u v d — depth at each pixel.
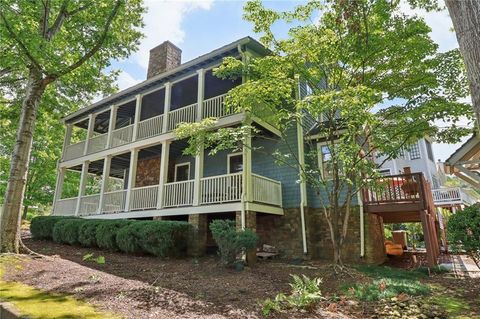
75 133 20.91
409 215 10.57
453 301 5.16
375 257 9.57
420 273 7.66
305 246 9.89
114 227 9.44
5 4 7.18
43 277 5.33
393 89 8.40
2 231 6.91
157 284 5.43
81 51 10.13
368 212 9.60
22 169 7.50
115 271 6.45
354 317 4.38
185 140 11.56
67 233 10.55
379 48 7.61
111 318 3.42
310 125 11.73
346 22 7.28
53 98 12.87
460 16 2.37
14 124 13.31
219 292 5.20
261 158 11.77
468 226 6.29
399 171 19.45
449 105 7.46
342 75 8.40
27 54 7.33
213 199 9.46
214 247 10.98
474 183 8.74
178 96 13.95
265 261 9.23
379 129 7.96
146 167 15.00
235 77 9.77
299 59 8.02
